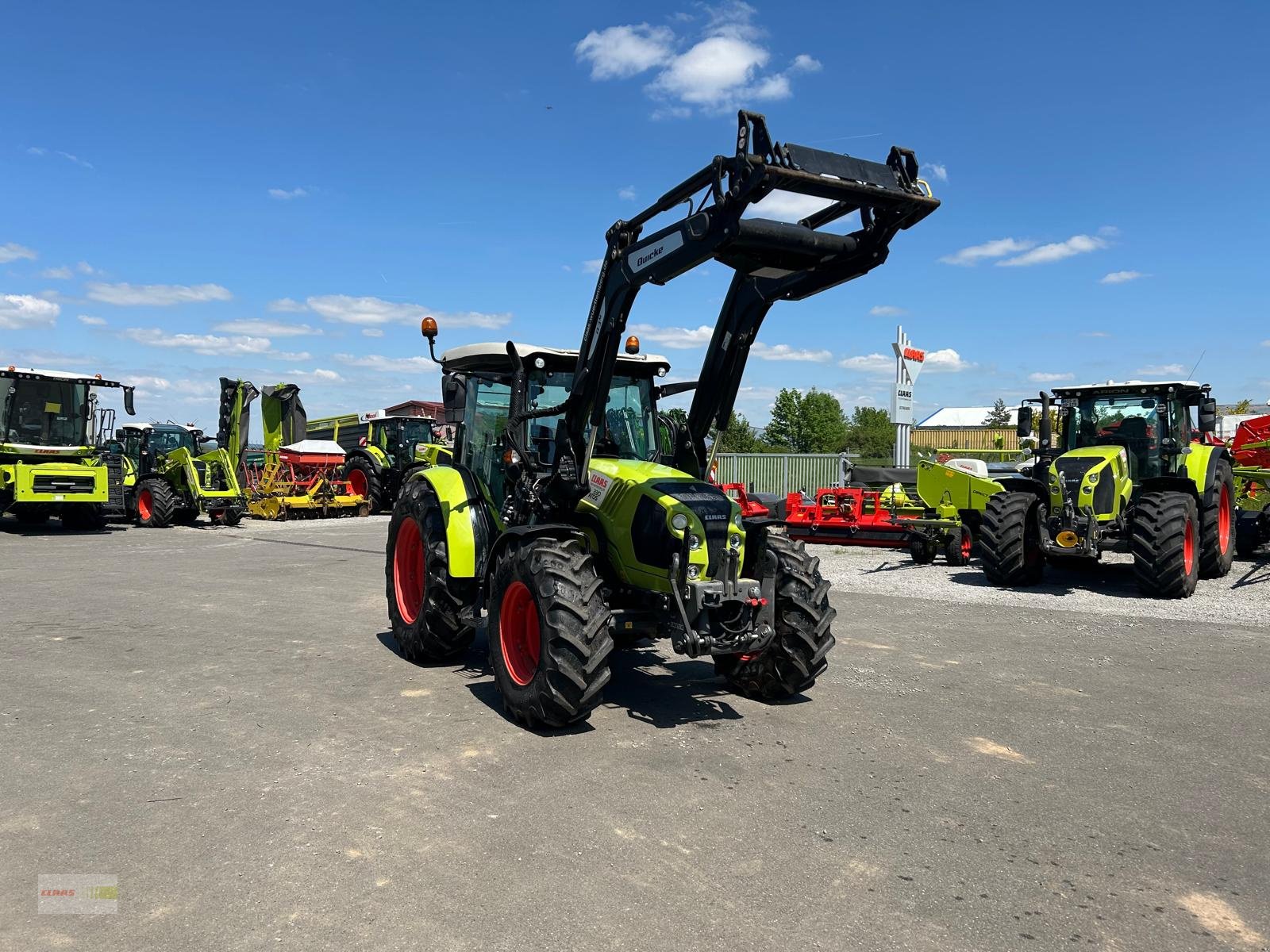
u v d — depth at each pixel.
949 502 12.20
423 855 3.36
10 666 6.24
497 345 5.96
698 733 4.88
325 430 27.66
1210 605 9.02
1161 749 4.70
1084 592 9.94
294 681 5.93
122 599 9.13
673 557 4.75
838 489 14.70
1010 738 4.86
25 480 16.12
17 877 3.16
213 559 12.87
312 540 15.77
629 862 3.32
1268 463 12.05
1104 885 3.23
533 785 4.09
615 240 5.20
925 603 9.18
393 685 5.86
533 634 5.09
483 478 6.30
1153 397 11.09
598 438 6.14
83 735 4.73
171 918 2.89
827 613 5.38
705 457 6.04
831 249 4.75
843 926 2.91
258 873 3.21
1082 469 9.80
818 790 4.08
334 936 2.79
